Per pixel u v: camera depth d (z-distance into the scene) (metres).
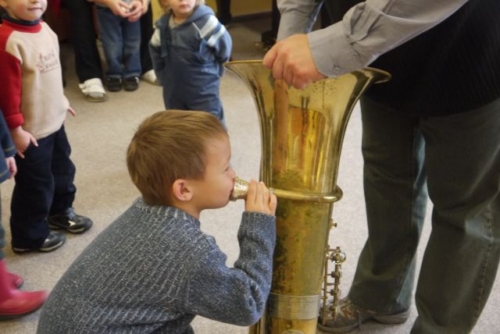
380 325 1.78
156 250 1.07
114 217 2.33
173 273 1.05
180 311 1.08
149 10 3.53
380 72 1.08
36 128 1.89
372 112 1.44
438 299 1.46
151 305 1.07
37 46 1.81
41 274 2.01
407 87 1.23
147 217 1.10
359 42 0.98
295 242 1.19
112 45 3.47
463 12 1.09
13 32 1.77
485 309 1.83
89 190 2.51
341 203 2.42
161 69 2.65
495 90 1.15
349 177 2.62
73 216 2.23
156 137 1.09
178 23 2.48
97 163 2.72
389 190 1.54
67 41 4.17
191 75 2.54
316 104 1.12
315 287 1.23
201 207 1.14
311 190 1.17
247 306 1.07
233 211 2.34
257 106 1.19
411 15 0.95
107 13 3.40
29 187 1.96
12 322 1.81
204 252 1.07
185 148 1.08
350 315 1.75
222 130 1.13
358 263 1.76
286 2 1.35
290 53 1.02
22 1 1.75
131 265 1.07
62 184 2.15
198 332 1.75
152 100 3.46
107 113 3.27
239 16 4.78
